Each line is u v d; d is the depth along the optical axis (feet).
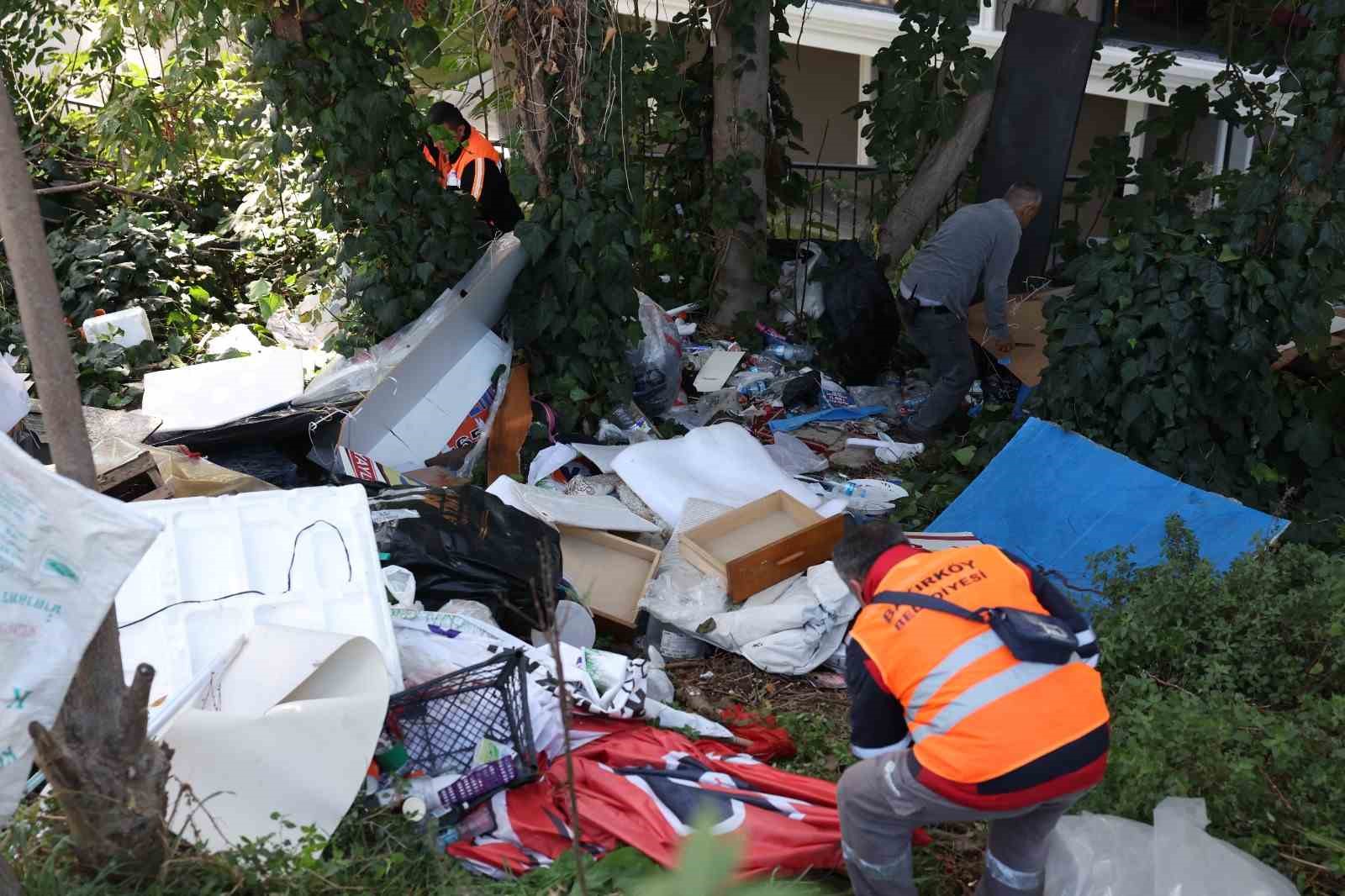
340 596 12.21
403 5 18.51
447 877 9.94
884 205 25.84
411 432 18.37
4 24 25.62
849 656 9.04
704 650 15.30
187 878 9.14
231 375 19.57
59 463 8.15
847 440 21.25
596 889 9.81
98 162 27.14
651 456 18.07
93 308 22.97
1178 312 16.92
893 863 9.35
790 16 34.30
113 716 8.66
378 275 19.94
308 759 9.93
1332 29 16.35
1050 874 9.91
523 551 14.49
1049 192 24.53
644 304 21.50
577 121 18.42
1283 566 14.19
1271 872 9.43
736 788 10.97
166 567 12.01
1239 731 10.78
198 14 21.04
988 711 8.35
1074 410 18.16
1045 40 23.71
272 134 21.17
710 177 24.38
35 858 9.20
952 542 16.22
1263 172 17.17
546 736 11.28
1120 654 13.11
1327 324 17.53
